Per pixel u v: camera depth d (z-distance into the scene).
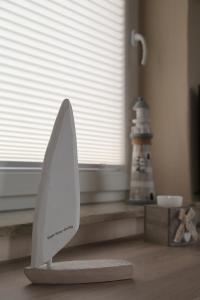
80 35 1.15
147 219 0.96
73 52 1.12
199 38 1.38
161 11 1.36
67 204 0.59
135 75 1.40
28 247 0.77
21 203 0.96
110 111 1.28
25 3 0.98
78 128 1.15
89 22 1.19
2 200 0.91
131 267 0.60
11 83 0.94
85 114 1.17
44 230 0.56
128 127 1.35
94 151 1.21
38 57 1.01
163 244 0.90
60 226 0.58
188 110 1.29
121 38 1.33
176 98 1.31
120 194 1.32
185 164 1.28
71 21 1.12
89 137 1.19
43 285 0.56
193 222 0.93
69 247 0.86
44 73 1.03
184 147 1.28
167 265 0.70
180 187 1.29
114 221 1.00
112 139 1.28
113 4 1.29
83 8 1.16
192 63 1.32
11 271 0.65
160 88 1.36
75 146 0.61
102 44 1.24
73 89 1.13
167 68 1.34
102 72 1.24
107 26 1.26
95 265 0.60
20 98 0.96
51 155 0.57
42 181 0.57
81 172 1.14
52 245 0.57
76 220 0.61
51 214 0.57
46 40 1.04
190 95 1.30
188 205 1.03
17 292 0.53
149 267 0.68
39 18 1.01
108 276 0.58
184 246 0.89
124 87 1.33
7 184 0.91
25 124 0.97
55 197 0.58
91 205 1.15
